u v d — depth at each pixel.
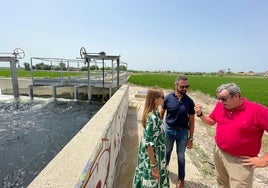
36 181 1.49
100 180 2.25
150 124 2.44
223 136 2.49
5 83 20.44
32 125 10.84
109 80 18.70
